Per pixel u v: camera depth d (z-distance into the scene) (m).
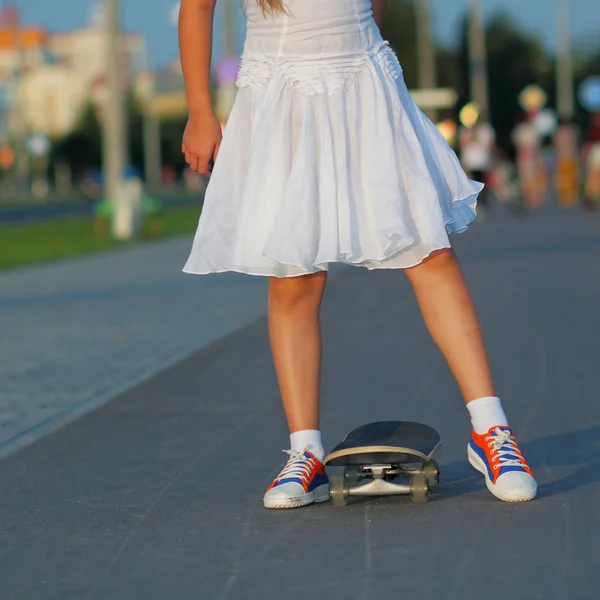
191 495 5.28
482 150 33.12
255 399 7.79
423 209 4.84
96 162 95.88
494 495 4.91
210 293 14.66
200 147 4.95
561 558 4.09
